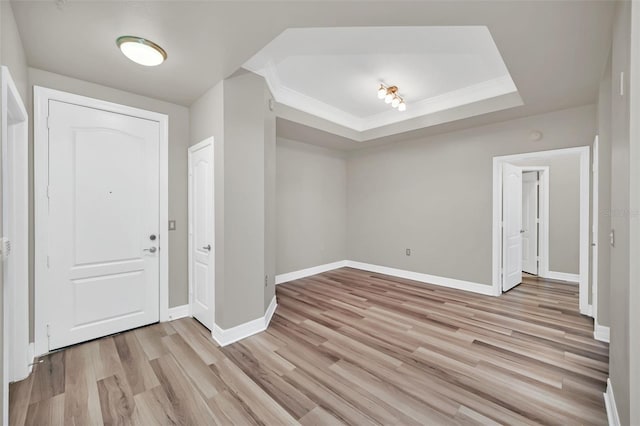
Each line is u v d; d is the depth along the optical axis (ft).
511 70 7.86
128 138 9.17
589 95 9.57
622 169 4.52
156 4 5.35
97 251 8.55
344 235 18.95
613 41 5.41
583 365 7.03
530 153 11.72
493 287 12.75
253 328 8.95
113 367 7.04
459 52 8.55
